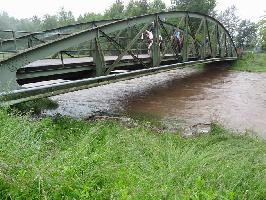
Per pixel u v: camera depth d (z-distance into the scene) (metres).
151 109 12.69
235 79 21.98
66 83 10.03
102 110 12.32
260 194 4.64
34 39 15.65
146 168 4.95
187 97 15.31
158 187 4.18
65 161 4.62
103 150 5.58
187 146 7.06
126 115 11.55
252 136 8.49
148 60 15.77
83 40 10.95
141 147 6.18
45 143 5.84
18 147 4.84
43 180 3.78
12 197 3.57
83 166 4.46
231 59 29.14
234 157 6.04
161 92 16.61
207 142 7.54
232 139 7.77
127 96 15.37
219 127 8.97
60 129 7.83
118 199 3.70
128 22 12.97
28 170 3.96
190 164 5.21
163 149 6.24
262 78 22.58
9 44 14.52
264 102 14.34
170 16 16.59
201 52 22.05
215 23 24.16
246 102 14.29
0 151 4.53
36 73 10.28
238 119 11.36
